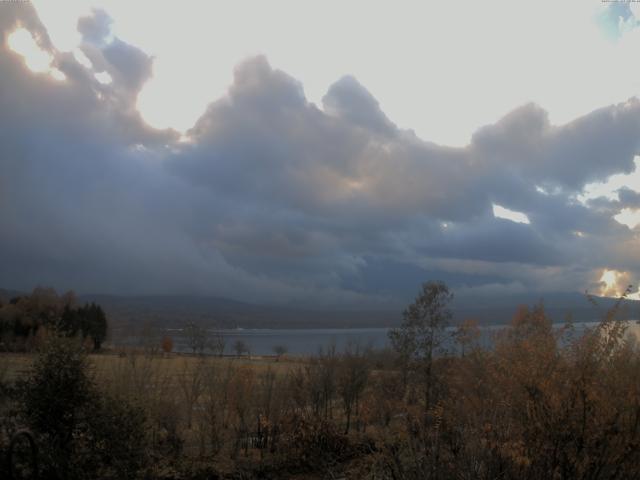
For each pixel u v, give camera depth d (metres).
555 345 7.28
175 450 16.77
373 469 8.43
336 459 15.55
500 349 8.86
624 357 6.73
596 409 6.35
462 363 11.21
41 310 52.69
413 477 7.06
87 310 60.09
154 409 15.82
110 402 11.76
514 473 6.55
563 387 6.56
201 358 22.89
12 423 10.64
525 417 6.70
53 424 10.91
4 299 63.31
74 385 11.16
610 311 6.87
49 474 10.22
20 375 11.20
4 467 9.42
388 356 22.78
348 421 20.84
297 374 23.28
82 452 11.23
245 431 19.31
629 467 6.36
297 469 16.89
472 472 6.65
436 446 7.21
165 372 19.42
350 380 21.80
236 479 15.92
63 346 11.29
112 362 16.23
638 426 6.38
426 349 18.59
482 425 7.16
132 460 11.87
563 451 6.42
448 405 8.37
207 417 19.05
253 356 46.62
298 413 19.75
